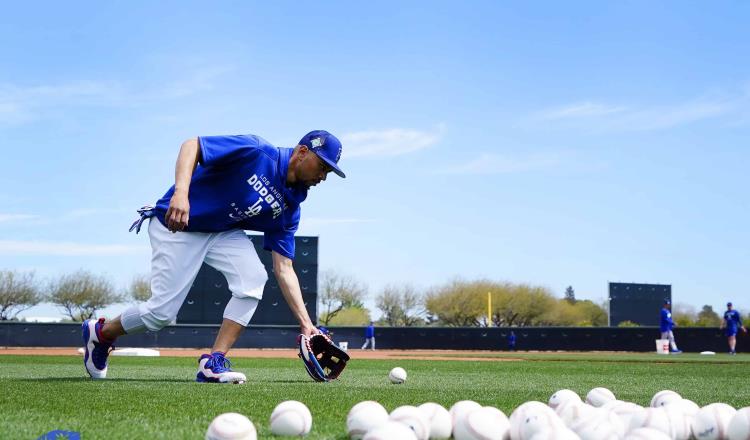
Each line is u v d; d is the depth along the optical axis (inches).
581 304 3299.7
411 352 1181.7
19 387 183.3
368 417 102.7
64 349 1132.5
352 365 477.4
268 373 322.7
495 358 745.6
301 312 235.1
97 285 2637.8
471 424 102.3
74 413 130.2
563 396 121.6
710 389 240.1
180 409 137.6
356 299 2783.0
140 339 1149.1
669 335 1130.0
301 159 213.2
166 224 198.2
